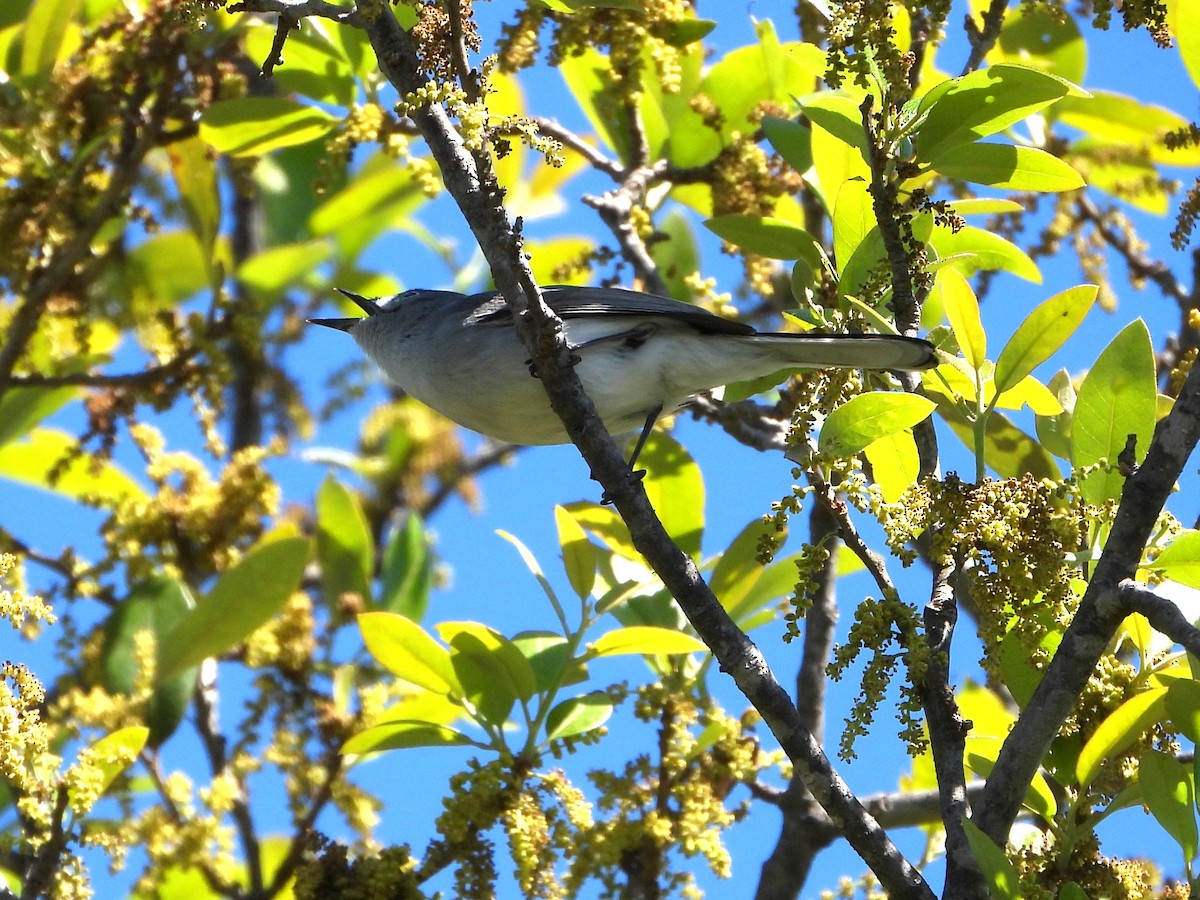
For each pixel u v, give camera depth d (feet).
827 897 16.55
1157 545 13.10
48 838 14.48
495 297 18.62
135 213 21.38
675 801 16.56
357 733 17.16
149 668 18.34
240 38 23.76
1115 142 22.90
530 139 12.48
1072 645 11.75
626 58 19.98
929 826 17.97
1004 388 14.25
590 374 17.11
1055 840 13.00
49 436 22.90
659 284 20.56
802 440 12.62
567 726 16.03
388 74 12.77
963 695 19.22
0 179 21.44
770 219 16.90
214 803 17.61
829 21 14.42
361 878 15.43
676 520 18.79
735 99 22.54
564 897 15.30
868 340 13.75
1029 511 12.59
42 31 21.02
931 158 13.83
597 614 16.67
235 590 17.07
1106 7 14.48
